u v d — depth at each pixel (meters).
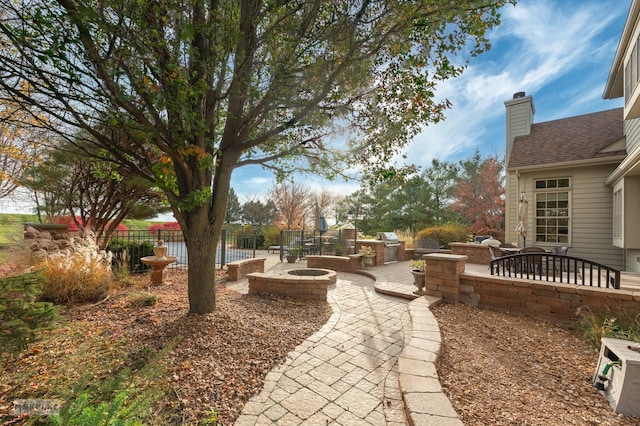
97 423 1.33
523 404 2.16
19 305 1.89
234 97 3.43
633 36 5.31
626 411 2.05
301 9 3.36
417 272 5.48
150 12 2.59
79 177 6.68
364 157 4.74
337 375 2.64
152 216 8.39
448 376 2.51
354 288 6.36
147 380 2.09
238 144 3.85
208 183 3.76
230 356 2.83
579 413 2.08
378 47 3.46
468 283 4.81
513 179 9.97
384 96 4.21
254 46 3.31
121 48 2.54
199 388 2.31
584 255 8.44
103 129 3.67
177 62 2.93
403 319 4.21
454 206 19.00
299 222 22.89
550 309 4.06
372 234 19.20
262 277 5.25
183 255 10.60
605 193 8.16
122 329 3.32
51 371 2.48
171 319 3.59
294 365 2.79
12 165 7.23
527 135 10.62
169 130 3.08
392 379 2.59
